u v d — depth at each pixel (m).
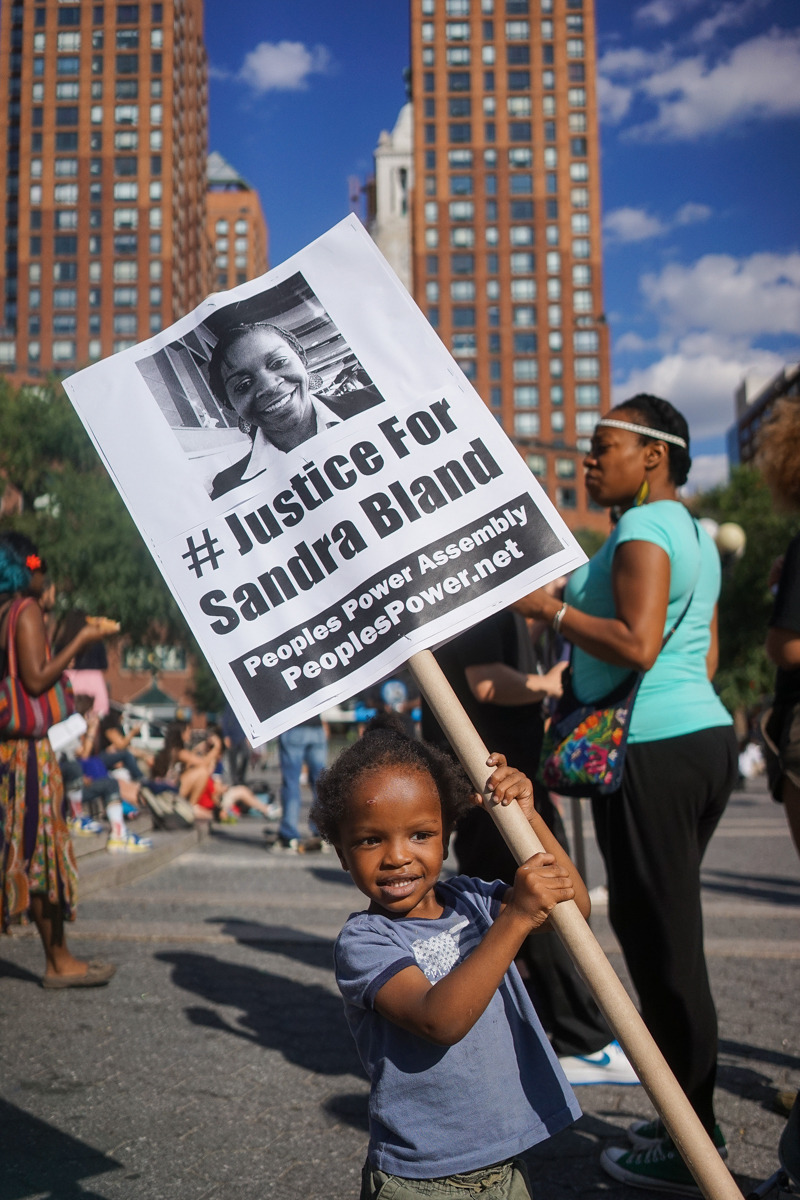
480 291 97.31
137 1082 3.22
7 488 30.86
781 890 6.88
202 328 2.01
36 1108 3.00
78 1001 4.04
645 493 2.90
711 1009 2.53
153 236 94.50
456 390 1.94
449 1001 1.54
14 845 3.97
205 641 1.92
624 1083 3.29
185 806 9.84
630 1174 2.59
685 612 2.70
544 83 99.06
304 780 18.11
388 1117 1.67
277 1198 2.47
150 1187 2.53
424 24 98.94
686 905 2.53
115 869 6.88
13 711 3.94
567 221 97.88
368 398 1.95
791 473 2.60
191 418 1.99
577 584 2.93
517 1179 1.70
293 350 1.98
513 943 1.56
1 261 95.88
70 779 7.91
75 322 93.88
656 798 2.56
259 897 6.30
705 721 2.61
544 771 2.73
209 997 4.13
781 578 2.54
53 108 95.62
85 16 96.19
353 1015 1.78
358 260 1.99
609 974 1.55
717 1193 1.46
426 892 1.76
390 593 1.88
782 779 2.51
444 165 98.25
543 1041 1.76
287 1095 3.13
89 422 2.01
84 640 4.03
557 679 3.32
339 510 1.92
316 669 1.88
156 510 1.97
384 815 1.70
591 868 7.66
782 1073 3.30
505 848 3.30
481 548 1.88
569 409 96.44
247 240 156.00
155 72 95.69
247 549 1.93
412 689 8.29
